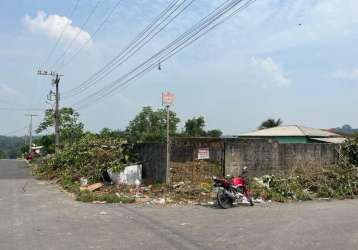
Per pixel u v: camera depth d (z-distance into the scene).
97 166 21.91
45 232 9.88
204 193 16.45
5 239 9.16
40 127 53.38
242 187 14.60
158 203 14.87
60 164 29.41
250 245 8.59
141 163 22.02
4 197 17.17
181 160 20.66
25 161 66.56
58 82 44.94
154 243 8.73
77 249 8.24
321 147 21.14
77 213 12.73
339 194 17.14
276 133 36.34
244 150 19.75
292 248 8.35
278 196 16.16
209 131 62.44
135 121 67.00
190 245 8.56
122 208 13.80
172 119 66.50
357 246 8.54
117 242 8.83
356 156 20.84
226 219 11.67
